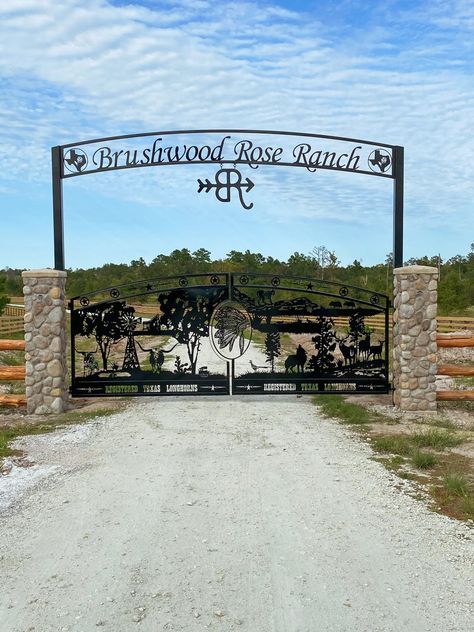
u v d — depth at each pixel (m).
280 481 6.54
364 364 11.12
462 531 5.16
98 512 5.63
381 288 31.80
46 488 6.35
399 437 8.52
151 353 11.13
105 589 4.16
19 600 4.03
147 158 11.17
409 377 10.57
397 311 10.73
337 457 7.53
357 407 10.58
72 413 10.59
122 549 4.80
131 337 11.10
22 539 5.03
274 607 3.90
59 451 7.92
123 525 5.30
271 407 11.05
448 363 18.25
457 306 29.80
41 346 10.60
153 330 11.11
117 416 10.27
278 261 42.88
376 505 5.79
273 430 9.11
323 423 9.64
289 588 4.15
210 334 11.11
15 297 49.47
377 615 3.80
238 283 11.19
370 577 4.32
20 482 6.56
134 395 11.04
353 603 3.95
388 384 11.12
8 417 10.30
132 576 4.34
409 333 10.56
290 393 11.07
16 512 5.66
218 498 6.00
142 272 42.91
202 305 11.13
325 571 4.41
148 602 3.98
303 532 5.13
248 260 43.09
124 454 7.73
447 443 8.08
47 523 5.37
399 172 11.20
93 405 11.33
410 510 5.66
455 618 3.78
